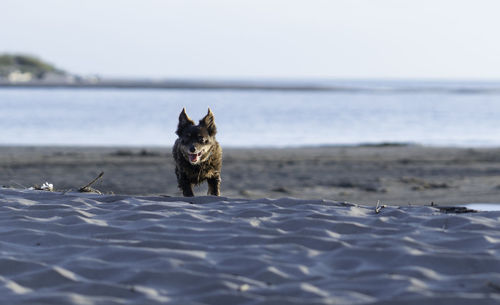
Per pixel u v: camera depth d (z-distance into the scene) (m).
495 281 4.43
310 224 6.52
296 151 29.77
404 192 17.50
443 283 4.43
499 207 14.75
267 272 4.69
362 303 3.94
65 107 74.00
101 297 4.15
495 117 61.19
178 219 6.86
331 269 4.89
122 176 20.39
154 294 4.23
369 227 6.38
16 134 39.84
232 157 26.41
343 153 29.09
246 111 68.44
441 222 6.72
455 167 23.69
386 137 40.09
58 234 6.00
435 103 95.56
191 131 10.16
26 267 4.88
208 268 4.84
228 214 7.25
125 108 72.81
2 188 9.31
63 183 18.33
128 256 5.19
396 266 4.90
